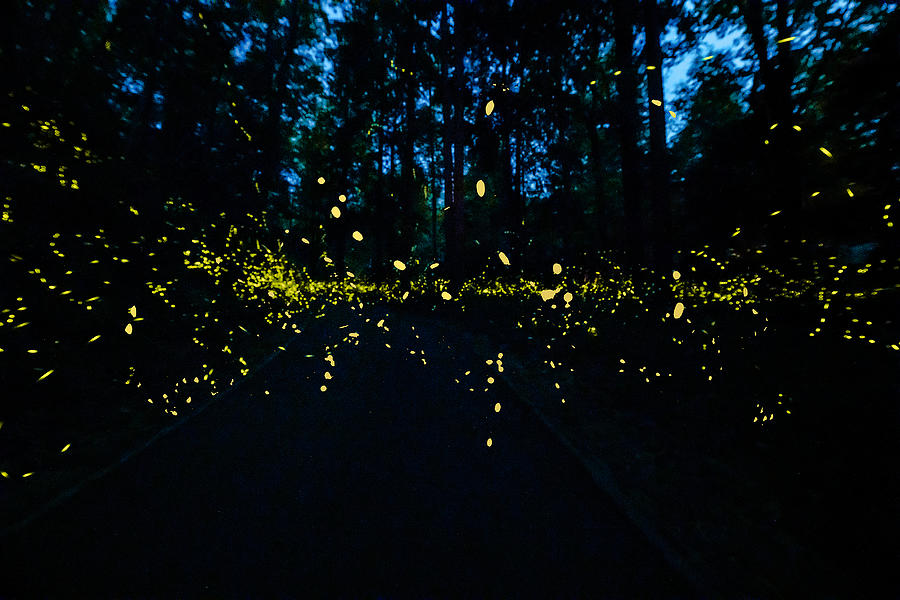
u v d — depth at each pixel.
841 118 7.88
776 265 8.69
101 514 2.63
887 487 2.72
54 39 6.41
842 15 8.91
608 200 24.09
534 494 2.97
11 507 2.64
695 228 11.16
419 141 24.08
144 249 6.98
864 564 2.20
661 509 2.79
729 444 3.60
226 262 9.35
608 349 6.76
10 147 5.55
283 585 2.10
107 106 7.38
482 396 5.33
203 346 6.69
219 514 2.68
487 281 16.00
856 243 7.91
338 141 21.78
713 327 6.63
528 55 14.80
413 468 3.36
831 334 6.00
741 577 2.17
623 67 9.94
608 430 4.14
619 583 2.13
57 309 4.94
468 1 15.02
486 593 2.06
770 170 9.55
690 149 15.42
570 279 13.11
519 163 20.77
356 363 7.24
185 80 9.18
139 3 7.93
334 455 3.59
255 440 3.88
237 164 10.72
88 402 4.22
